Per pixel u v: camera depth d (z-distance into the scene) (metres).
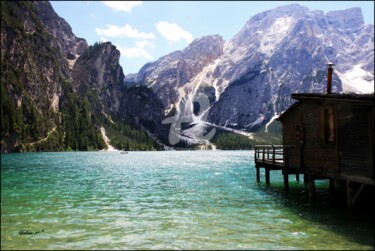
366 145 17.58
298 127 26.70
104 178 46.38
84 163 83.94
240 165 73.06
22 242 15.85
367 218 19.39
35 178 46.41
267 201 26.19
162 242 15.56
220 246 14.80
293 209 22.83
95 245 15.29
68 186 37.41
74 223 19.52
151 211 22.84
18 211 23.20
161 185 37.72
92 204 25.89
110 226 18.73
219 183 38.72
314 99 22.89
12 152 176.38
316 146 23.45
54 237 16.64
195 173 53.03
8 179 45.06
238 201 26.34
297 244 14.85
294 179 41.94
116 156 137.75
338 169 20.31
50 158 111.81
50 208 24.30
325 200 26.33
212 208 23.62
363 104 17.56
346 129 19.50
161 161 94.69
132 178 46.19
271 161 33.28
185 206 24.58
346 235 16.17
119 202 26.72
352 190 19.23
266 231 17.14
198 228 17.98
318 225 18.23
